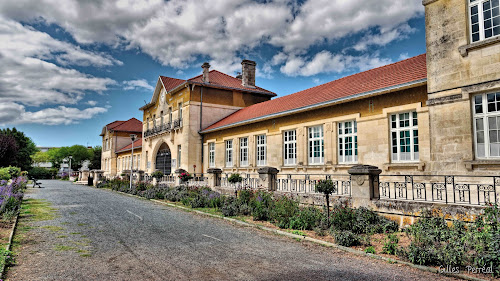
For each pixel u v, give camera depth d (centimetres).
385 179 1216
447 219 754
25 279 498
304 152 1606
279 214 1004
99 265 574
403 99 1184
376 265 598
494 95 858
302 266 588
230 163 2217
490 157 855
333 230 845
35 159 7412
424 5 1021
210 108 2561
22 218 1067
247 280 508
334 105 1462
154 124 3250
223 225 1013
